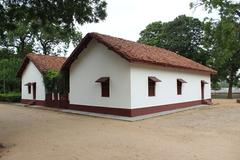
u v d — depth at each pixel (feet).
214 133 44.29
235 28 77.66
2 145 36.86
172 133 44.37
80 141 38.50
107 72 68.28
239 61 139.03
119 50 62.54
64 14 47.34
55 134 43.78
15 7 45.83
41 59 96.37
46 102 88.43
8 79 120.98
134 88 64.08
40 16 47.65
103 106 69.15
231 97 153.69
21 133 45.14
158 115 65.72
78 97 76.23
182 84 82.64
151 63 66.54
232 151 33.27
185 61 89.81
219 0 77.15
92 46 71.97
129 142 37.83
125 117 62.28
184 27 139.85
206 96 98.73
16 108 86.07
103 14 49.98
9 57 141.79
